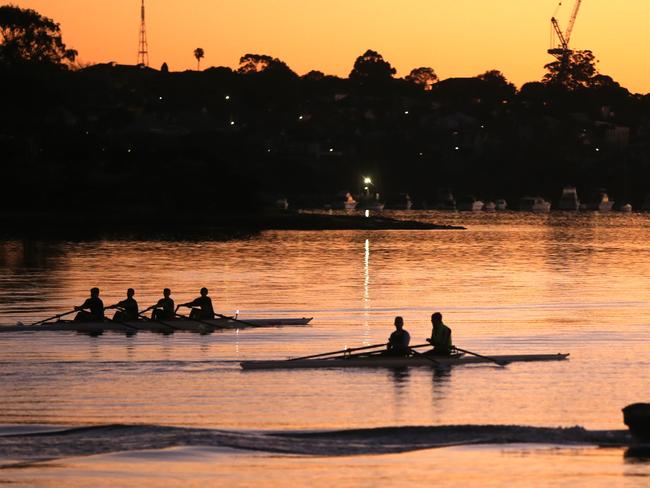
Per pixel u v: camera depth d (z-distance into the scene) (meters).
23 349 100.94
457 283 180.50
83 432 67.12
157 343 105.38
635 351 100.88
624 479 58.59
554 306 142.75
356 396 79.62
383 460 62.12
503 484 57.72
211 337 110.19
